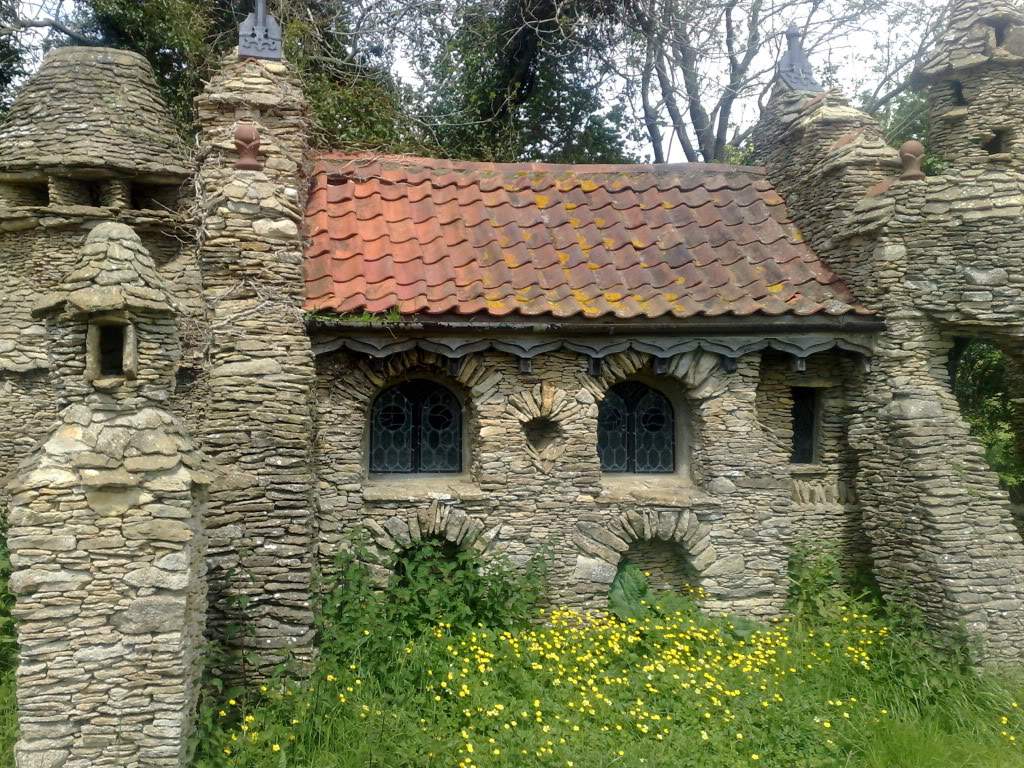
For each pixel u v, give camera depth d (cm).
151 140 1020
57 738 499
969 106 973
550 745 595
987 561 783
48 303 519
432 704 640
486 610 773
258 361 711
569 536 827
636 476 901
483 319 786
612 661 745
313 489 758
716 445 856
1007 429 1156
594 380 837
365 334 764
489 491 809
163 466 520
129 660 509
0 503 908
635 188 1028
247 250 734
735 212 1004
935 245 846
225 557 674
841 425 941
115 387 524
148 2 1380
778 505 870
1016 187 835
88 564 505
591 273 877
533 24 1638
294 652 672
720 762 604
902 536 833
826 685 729
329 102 1415
